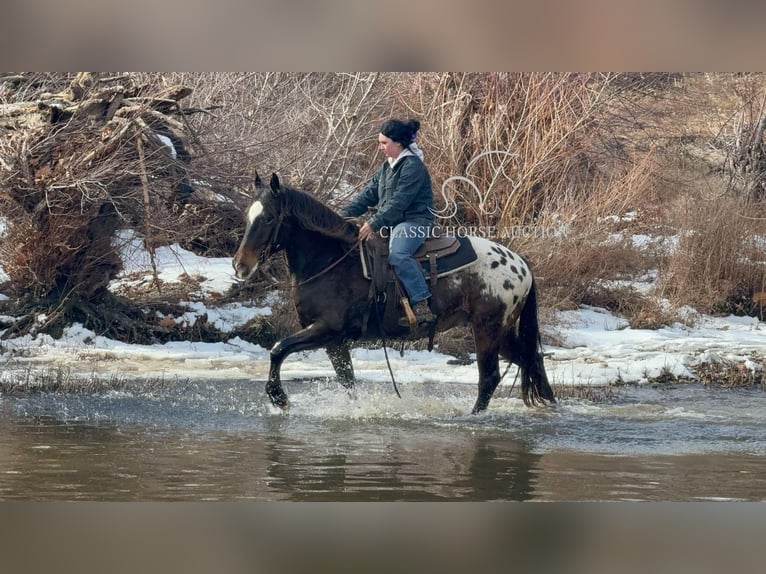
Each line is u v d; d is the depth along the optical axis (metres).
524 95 20.59
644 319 19.36
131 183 16.08
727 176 28.50
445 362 15.28
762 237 22.64
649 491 7.39
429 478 7.67
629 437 9.70
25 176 15.02
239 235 18.73
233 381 13.23
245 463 8.12
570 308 19.53
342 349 11.16
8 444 8.88
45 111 15.09
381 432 9.72
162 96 15.72
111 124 15.37
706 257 21.64
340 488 7.29
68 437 9.26
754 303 21.41
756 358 15.59
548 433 9.84
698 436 9.80
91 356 15.02
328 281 10.63
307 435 9.48
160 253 18.97
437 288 10.88
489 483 7.54
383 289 10.64
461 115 20.48
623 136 28.06
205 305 16.95
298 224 10.48
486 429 10.02
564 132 20.69
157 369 14.12
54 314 16.11
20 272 16.27
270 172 18.02
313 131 19.83
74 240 16.03
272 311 16.72
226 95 19.30
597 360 15.41
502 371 14.37
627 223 23.47
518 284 11.20
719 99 31.11
